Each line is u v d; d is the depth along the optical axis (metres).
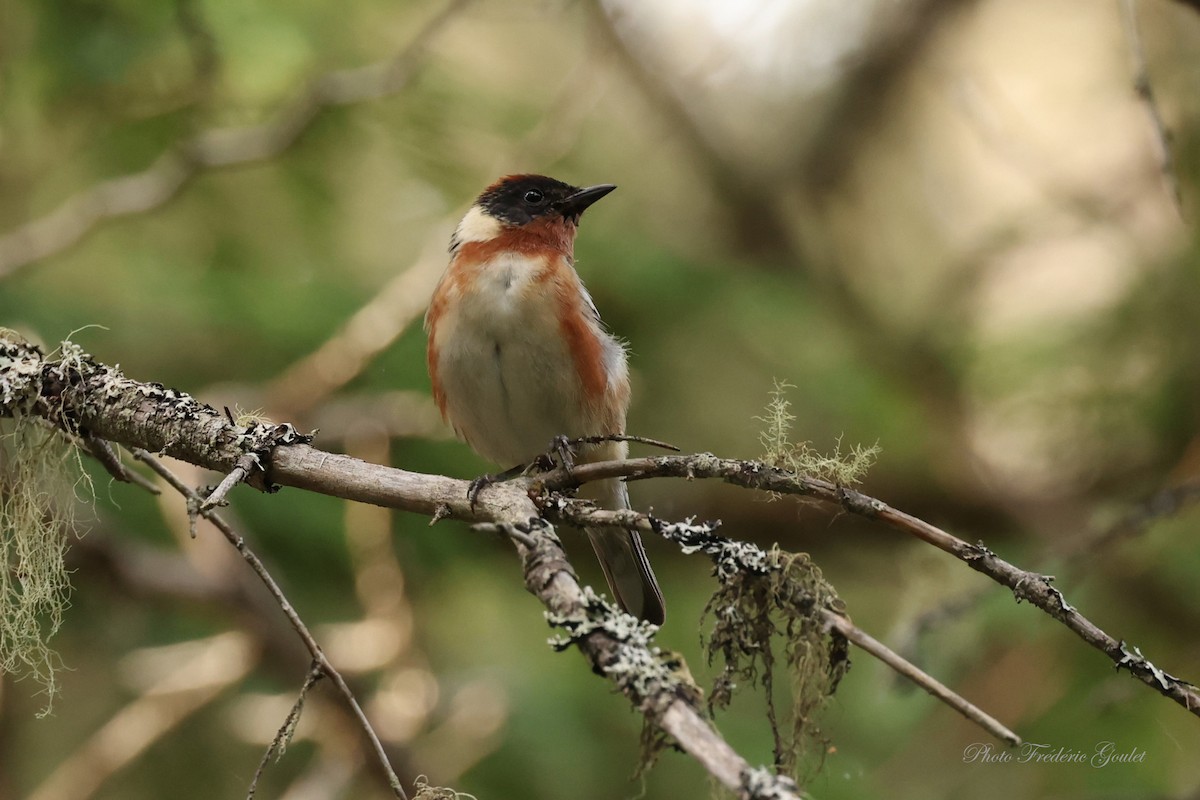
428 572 11.42
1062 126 15.00
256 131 10.20
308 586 11.17
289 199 11.01
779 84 15.80
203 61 9.62
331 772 10.51
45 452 6.14
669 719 4.22
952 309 13.73
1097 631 4.83
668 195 14.73
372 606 10.70
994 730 4.36
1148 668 4.76
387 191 11.28
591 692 11.25
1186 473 11.06
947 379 13.37
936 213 15.79
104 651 11.28
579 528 5.68
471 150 11.00
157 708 10.63
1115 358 11.92
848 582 12.83
